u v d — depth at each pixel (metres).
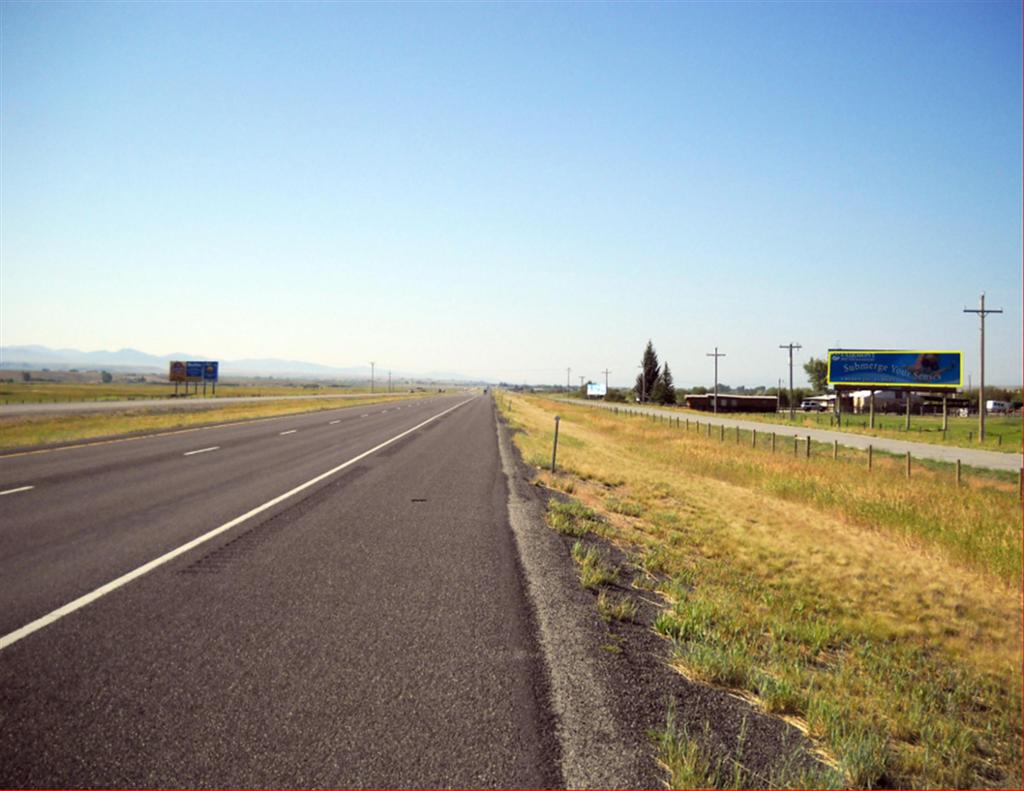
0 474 13.77
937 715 5.61
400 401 87.06
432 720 3.73
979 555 13.60
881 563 12.30
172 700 3.87
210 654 4.58
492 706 3.93
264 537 8.43
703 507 16.33
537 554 8.12
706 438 42.41
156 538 8.17
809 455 31.36
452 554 7.82
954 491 21.25
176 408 53.59
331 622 5.32
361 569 7.03
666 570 9.19
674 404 131.00
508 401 91.75
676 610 6.70
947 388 60.28
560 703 4.02
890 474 25.25
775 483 22.92
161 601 5.72
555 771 3.26
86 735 3.45
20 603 5.56
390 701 3.95
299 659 4.54
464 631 5.21
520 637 5.12
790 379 72.44
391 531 9.06
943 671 7.29
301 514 10.12
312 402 74.88
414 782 3.11
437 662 4.57
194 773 3.12
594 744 3.56
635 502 15.61
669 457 30.89
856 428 56.12
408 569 7.08
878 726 4.86
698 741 3.75
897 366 62.06
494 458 19.72
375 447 22.31
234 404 64.19
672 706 4.21
